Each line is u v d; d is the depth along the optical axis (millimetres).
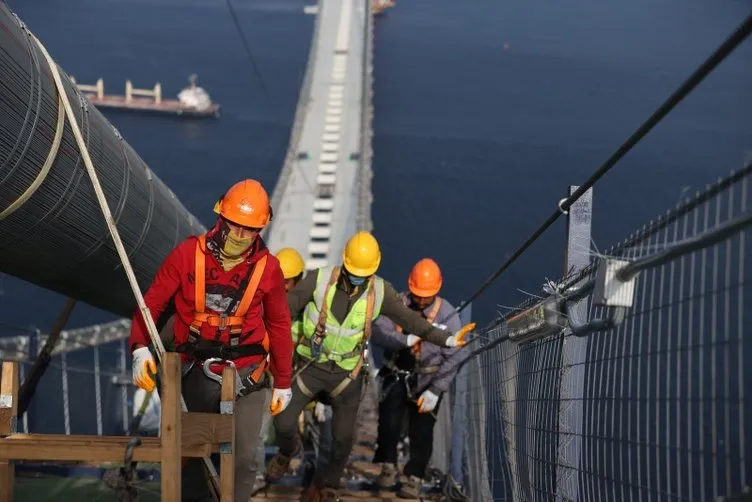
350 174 65125
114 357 35812
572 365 4773
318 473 8000
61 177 5688
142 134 85000
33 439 4320
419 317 7199
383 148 82500
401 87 99250
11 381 4461
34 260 6266
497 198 73312
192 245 5074
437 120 91062
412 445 8781
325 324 7004
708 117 83125
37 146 5258
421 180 75562
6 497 4242
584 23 118125
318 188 62250
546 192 75812
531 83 101500
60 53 102188
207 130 86812
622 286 3699
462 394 9820
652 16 119562
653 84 101500
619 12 122062
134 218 7383
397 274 60906
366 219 54969
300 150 69125
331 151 69312
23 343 22141
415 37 114312
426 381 8570
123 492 4559
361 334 7066
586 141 87312
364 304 6984
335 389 7230
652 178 70875
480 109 94062
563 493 4867
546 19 120125
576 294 4426
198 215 72125
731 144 77250
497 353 7176
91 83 96250
